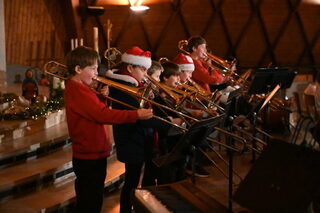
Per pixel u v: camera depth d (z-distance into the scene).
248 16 12.40
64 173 4.84
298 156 2.46
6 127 5.22
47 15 11.29
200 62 5.70
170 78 4.37
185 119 4.07
